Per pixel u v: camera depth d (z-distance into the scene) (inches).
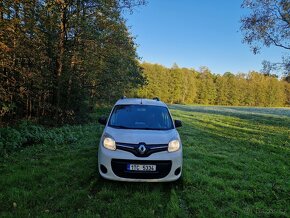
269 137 561.0
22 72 426.9
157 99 315.6
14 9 396.2
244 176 270.7
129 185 221.6
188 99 4001.0
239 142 479.8
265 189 232.8
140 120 257.1
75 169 258.2
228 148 418.3
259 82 4441.4
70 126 530.9
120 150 215.0
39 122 510.0
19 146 334.0
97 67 599.5
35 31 454.6
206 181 240.5
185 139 479.2
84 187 215.9
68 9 526.0
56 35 513.7
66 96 588.4
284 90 4485.7
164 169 215.9
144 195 202.4
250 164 320.2
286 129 738.8
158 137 225.6
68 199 189.6
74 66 572.7
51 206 180.2
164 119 263.1
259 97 4345.5
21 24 409.4
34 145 352.8
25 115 526.6
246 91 4315.9
